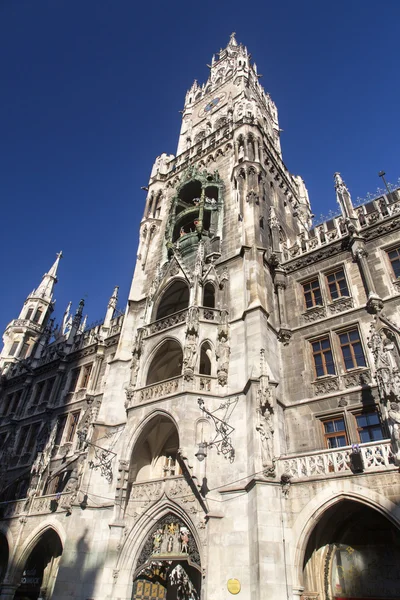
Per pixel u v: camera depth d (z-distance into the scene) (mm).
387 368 15461
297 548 14789
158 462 23312
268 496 15875
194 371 21016
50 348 41594
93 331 36625
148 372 24344
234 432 18984
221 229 29188
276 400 19578
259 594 13906
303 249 26703
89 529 20828
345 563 15672
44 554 27547
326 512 15383
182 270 26875
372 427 17797
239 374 20844
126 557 19078
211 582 15539
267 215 29953
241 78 46531
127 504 20766
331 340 21344
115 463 22641
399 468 13844
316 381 20594
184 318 24094
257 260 24625
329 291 23516
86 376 34062
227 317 23281
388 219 22859
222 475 18188
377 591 14703
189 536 18266
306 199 40344
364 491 14398
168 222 33125
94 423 24250
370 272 22047
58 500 25172
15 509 27609
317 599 14609
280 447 18406
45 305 56125
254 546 15156
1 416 39562
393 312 19828
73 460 26672
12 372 44031
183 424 19266
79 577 19188
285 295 25016
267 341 21578
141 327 25812
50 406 33844
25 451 33344
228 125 37219
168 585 21203
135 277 32062
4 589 23766
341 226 25828
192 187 34438
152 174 41062
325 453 16062
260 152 32719
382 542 15461
